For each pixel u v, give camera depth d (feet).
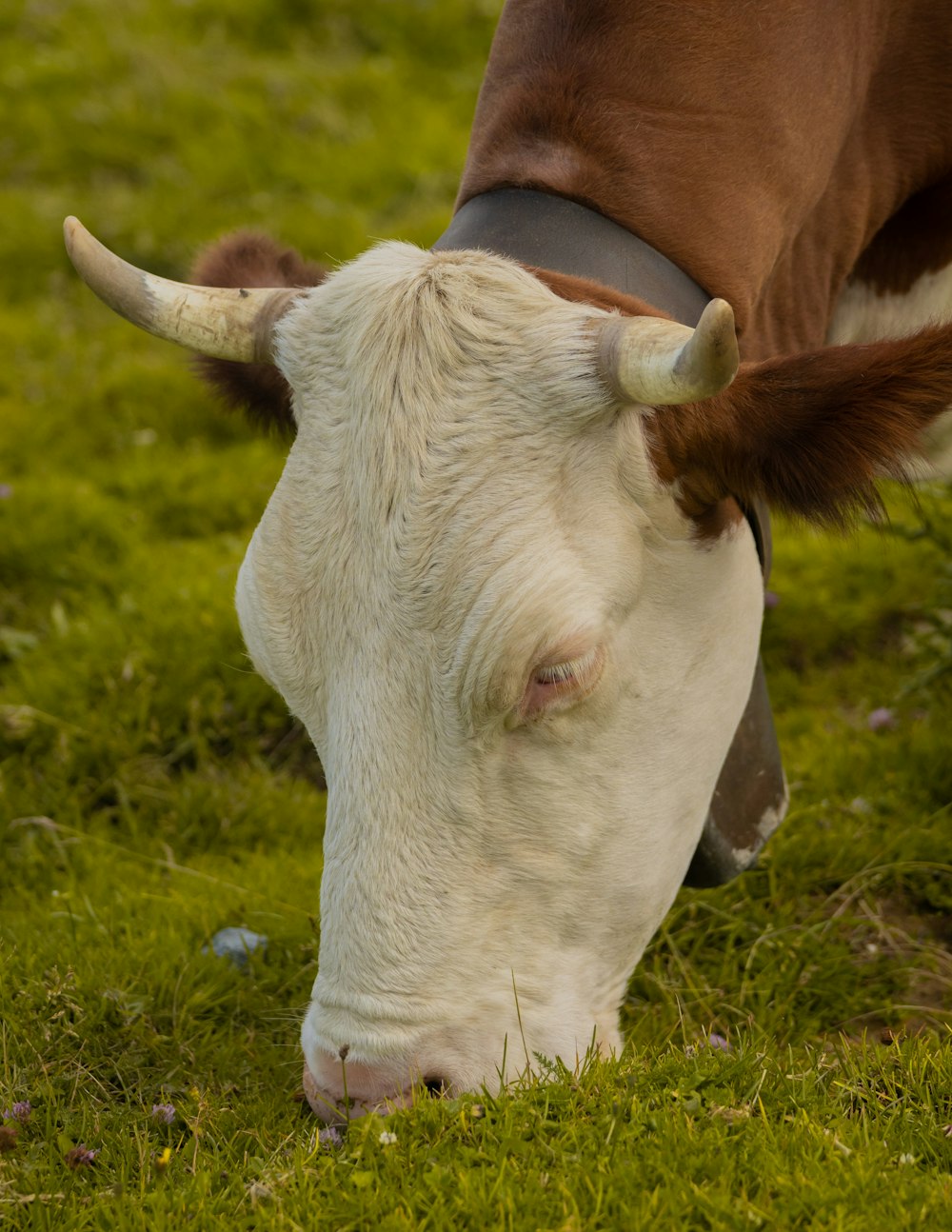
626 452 13.50
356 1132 13.20
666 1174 12.26
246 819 23.98
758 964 19.53
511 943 14.03
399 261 14.23
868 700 26.21
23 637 28.68
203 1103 14.92
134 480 34.37
